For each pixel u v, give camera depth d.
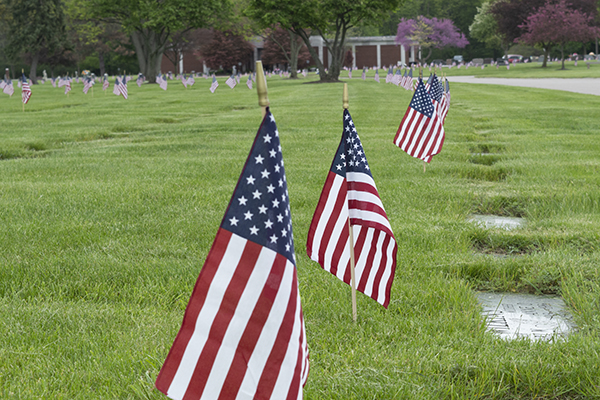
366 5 49.06
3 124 19.00
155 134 16.28
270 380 2.47
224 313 2.46
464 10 127.38
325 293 4.47
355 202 3.94
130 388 3.15
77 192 8.18
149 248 5.72
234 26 71.88
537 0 78.94
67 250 5.63
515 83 46.84
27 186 8.65
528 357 3.44
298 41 67.56
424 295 4.42
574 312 4.29
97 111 24.81
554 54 117.00
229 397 2.46
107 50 89.12
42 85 67.69
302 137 14.86
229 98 33.31
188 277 4.84
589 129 16.11
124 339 3.71
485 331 3.93
